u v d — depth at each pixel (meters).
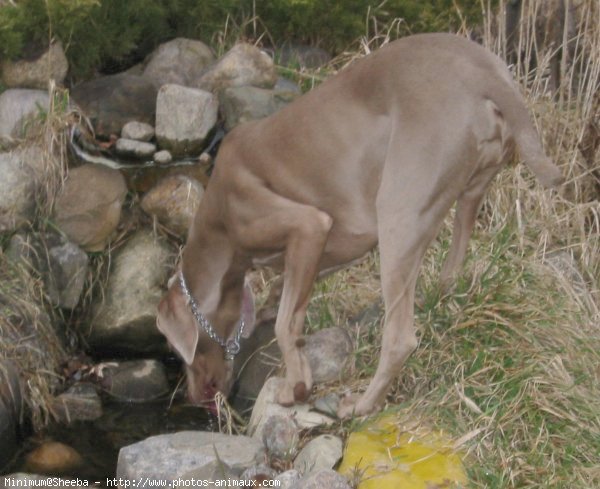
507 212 6.10
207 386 5.28
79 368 5.70
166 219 5.95
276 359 5.35
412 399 4.79
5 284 5.56
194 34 6.95
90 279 5.86
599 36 6.35
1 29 5.94
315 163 4.55
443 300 5.08
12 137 5.96
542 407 4.59
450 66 4.29
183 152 6.07
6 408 5.09
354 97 4.49
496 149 4.34
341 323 5.49
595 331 5.28
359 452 4.46
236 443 4.59
